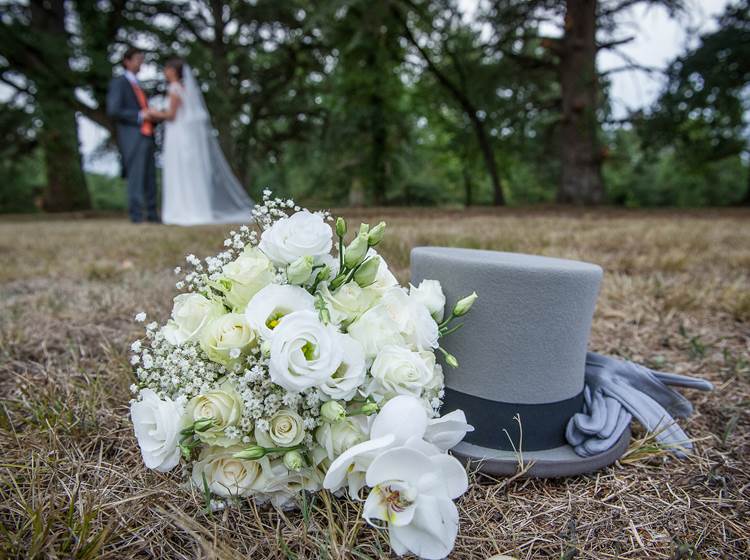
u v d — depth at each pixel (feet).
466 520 3.06
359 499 2.71
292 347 2.56
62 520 2.84
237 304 3.06
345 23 45.62
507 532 2.99
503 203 56.44
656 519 3.15
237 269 3.11
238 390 2.86
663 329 7.01
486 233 15.39
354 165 57.67
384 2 40.57
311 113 61.00
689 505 3.30
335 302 3.05
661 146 48.08
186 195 26.08
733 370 5.56
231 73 55.42
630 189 92.94
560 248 12.64
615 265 10.84
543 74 51.49
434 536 2.36
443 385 3.52
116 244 14.69
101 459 3.57
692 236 15.97
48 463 3.36
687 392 5.12
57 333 6.33
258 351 2.87
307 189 73.15
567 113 43.37
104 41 43.70
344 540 2.67
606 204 44.11
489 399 3.61
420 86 58.03
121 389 4.48
